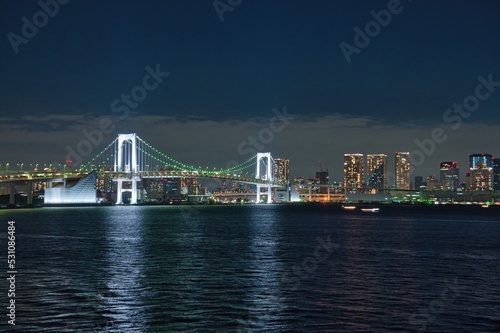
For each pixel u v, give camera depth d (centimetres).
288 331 3070
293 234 9456
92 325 3145
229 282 4406
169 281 4425
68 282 4344
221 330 3080
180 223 12662
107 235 8831
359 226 12344
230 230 10362
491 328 3172
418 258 6041
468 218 18175
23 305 3566
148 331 3050
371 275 4800
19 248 6706
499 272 5041
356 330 3100
